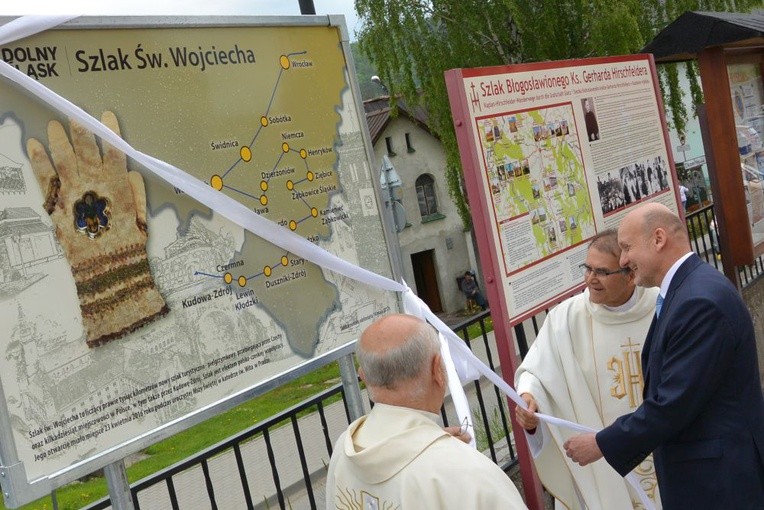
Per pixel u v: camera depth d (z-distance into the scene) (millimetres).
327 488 2342
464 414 3037
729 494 2889
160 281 2373
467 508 1977
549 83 4250
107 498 3027
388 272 3223
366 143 3180
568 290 4180
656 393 2994
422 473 2039
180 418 2363
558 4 23719
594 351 3791
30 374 2039
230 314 2568
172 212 2428
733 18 6320
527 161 3990
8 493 1983
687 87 27062
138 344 2291
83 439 2133
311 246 2811
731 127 6348
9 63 2082
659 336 3043
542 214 4055
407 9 23844
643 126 5188
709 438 2924
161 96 2436
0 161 2035
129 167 2320
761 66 7070
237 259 2611
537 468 3703
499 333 3729
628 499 3742
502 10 23703
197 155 2516
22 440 2002
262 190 2721
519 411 3648
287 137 2840
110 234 2254
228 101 2639
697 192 27188
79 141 2205
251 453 13523
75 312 2146
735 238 6500
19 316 2031
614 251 3670
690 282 2984
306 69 2949
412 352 2166
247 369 2598
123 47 2348
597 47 22234
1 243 2014
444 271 32781
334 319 2945
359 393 3064
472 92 3664
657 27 24406
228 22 2631
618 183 4805
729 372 2914
